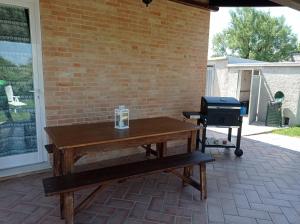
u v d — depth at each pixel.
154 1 4.25
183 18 4.70
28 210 2.63
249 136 6.19
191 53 4.97
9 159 3.46
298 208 2.83
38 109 3.55
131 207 2.75
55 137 2.52
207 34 5.15
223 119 4.34
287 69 7.77
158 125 3.21
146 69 4.38
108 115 4.05
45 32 3.31
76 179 2.23
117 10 3.87
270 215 2.68
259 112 8.49
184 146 5.05
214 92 10.39
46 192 1.98
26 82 3.43
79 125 3.09
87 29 3.63
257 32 20.39
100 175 2.34
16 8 3.22
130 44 4.10
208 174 3.71
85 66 3.70
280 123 7.68
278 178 3.62
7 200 2.81
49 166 3.64
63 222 2.44
